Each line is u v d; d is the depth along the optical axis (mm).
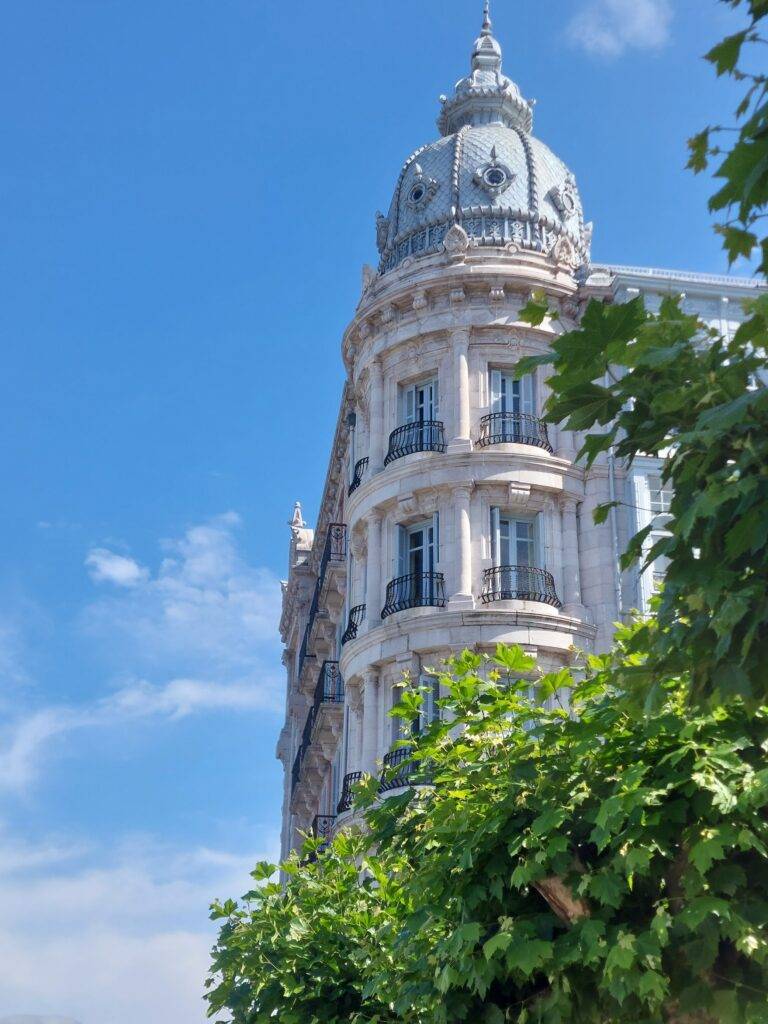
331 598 49500
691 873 12102
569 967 12992
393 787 34562
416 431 38312
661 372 9211
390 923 18500
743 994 11945
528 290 38781
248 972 21031
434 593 36219
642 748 13289
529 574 36125
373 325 40469
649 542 36375
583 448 9375
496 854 13555
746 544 8398
